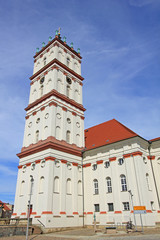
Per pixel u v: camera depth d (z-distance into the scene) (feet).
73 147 129.39
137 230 84.94
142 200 95.50
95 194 116.98
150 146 115.24
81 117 147.33
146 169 107.24
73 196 115.55
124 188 105.60
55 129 122.62
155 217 96.68
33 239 71.51
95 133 146.51
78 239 66.64
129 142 110.42
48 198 100.83
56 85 136.67
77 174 123.95
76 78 159.12
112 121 145.38
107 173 115.55
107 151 119.96
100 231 89.97
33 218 101.45
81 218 114.93
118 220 100.58
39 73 155.63
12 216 115.24
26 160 125.49
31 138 131.85
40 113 133.59
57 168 112.88
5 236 79.82
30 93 155.94
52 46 157.79
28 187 114.83
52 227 96.63
